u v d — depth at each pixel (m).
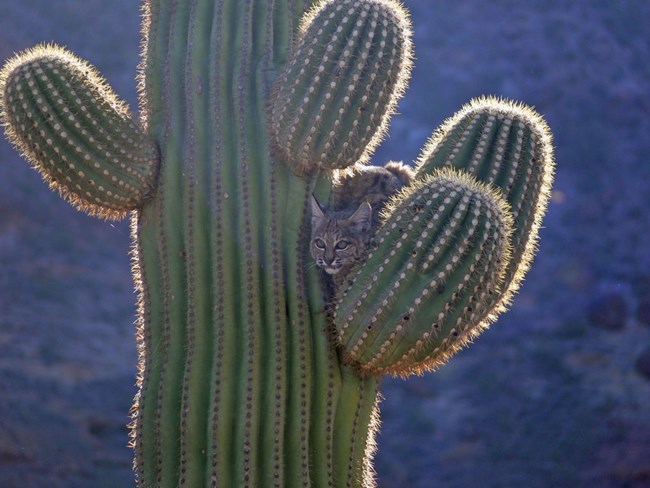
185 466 9.18
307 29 9.22
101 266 44.53
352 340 8.76
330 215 9.99
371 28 8.98
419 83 59.06
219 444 9.10
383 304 8.55
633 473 29.67
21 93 9.39
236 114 9.70
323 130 9.05
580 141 56.00
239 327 9.34
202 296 9.43
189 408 9.23
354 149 9.17
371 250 8.91
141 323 9.99
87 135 9.46
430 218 8.57
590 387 35.94
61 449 27.70
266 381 9.22
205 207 9.61
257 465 9.10
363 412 9.52
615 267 48.03
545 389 36.31
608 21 62.78
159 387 9.52
